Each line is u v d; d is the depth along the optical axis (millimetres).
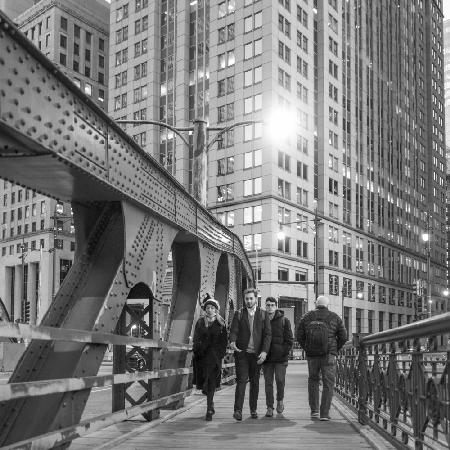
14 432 6141
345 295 83688
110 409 13672
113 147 7008
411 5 122812
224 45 79125
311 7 83000
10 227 104250
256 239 71812
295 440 8570
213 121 79062
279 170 73062
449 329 4812
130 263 7891
